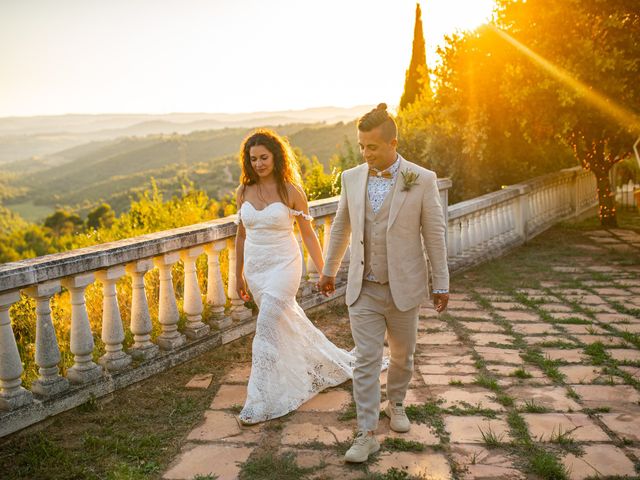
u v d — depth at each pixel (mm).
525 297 6711
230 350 4973
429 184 3129
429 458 3184
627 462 3088
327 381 4156
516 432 3457
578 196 14031
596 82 9328
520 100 10039
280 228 3912
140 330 4387
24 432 3520
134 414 3830
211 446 3400
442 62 11703
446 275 3193
